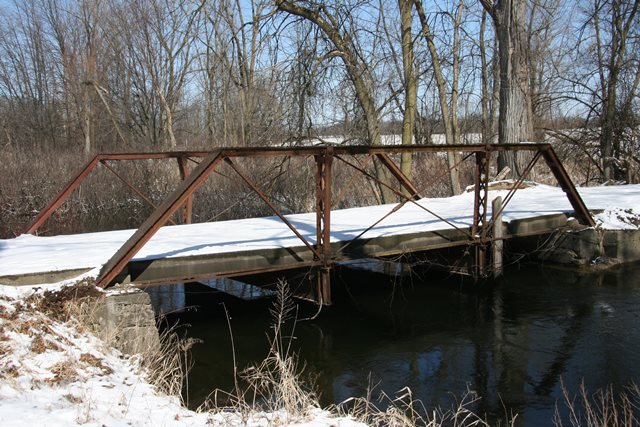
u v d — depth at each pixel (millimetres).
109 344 6145
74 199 16203
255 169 15930
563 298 9594
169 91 27906
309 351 7648
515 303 9430
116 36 30781
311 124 14703
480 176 9797
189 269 7379
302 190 16094
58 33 32250
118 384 5078
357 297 9953
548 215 11141
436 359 7332
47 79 33844
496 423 5695
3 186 16031
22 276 6543
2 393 4266
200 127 30844
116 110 32312
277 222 10648
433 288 10383
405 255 10109
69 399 4402
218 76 23812
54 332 5672
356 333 8281
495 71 21875
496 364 7129
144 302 6613
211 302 9742
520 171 15273
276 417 4699
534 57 20922
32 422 3791
